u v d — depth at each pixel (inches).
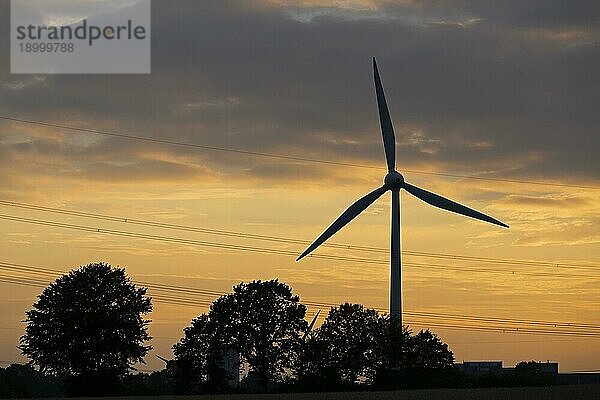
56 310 4810.5
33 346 4795.8
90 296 4845.0
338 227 4170.8
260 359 5206.7
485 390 3703.3
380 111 4301.2
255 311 5241.1
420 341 5108.3
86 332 4800.7
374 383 4990.2
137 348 4867.1
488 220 4188.0
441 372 5068.9
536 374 5403.5
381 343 5012.3
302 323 5280.5
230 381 5349.4
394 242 4276.6
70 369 4842.5
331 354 5059.1
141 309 4928.6
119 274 4965.6
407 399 3314.5
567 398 3166.8
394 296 4254.4
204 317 5310.0
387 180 4234.7
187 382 5191.9
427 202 4229.8
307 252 4128.9
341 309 5182.1
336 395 3727.9
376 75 4266.7
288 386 5078.7
